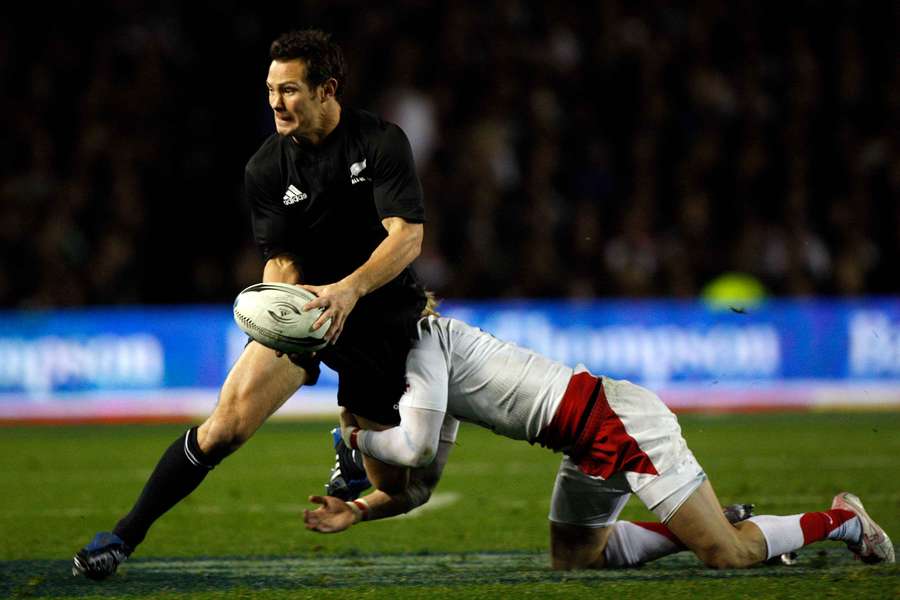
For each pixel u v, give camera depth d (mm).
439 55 61281
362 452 17312
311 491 29281
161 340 48156
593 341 49031
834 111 62344
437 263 52812
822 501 25422
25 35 61156
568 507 17234
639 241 54125
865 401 50000
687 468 16484
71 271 51469
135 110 58719
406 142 17172
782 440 39219
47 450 39000
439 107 59188
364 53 61250
